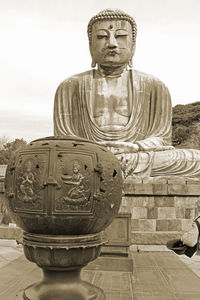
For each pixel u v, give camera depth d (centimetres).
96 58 1454
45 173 314
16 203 333
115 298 430
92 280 520
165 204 1051
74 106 1486
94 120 1428
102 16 1414
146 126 1435
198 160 1216
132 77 1452
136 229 1037
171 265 676
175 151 1240
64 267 323
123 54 1426
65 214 308
